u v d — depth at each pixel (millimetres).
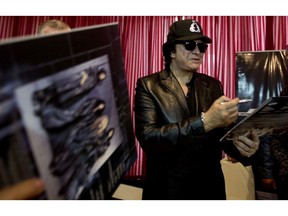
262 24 2248
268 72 1788
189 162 1125
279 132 1050
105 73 730
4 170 414
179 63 1166
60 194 533
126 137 873
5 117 416
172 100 1146
